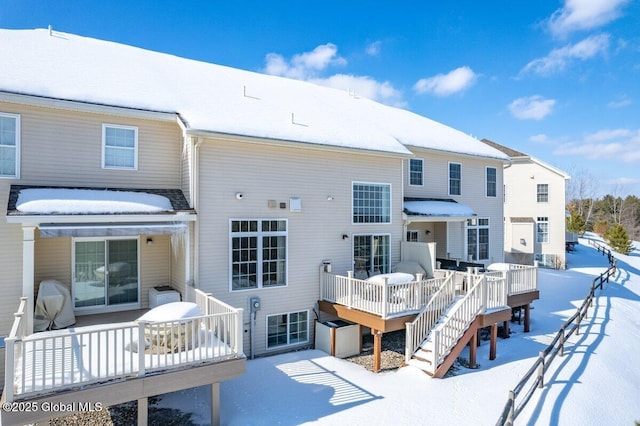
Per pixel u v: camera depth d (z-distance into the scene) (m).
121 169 10.95
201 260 10.77
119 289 11.19
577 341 12.95
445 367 9.96
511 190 30.08
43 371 5.82
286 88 18.47
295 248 12.57
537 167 29.25
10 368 5.55
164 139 11.66
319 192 13.09
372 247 14.45
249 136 11.09
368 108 20.38
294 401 8.45
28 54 11.29
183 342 7.61
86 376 6.25
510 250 29.66
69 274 10.41
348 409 8.10
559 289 21.56
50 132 9.99
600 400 8.71
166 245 12.00
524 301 14.19
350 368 10.61
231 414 7.88
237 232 11.41
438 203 17.56
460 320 10.75
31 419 5.63
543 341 13.20
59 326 9.28
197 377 7.05
